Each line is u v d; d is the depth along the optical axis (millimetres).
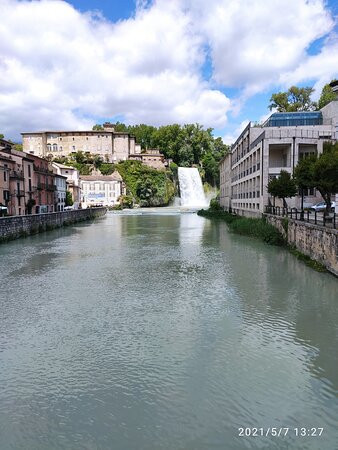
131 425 6980
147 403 7641
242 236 35094
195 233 39656
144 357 9656
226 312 12922
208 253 25422
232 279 17500
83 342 10664
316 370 8852
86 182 108250
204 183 138250
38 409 7523
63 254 26125
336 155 21625
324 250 18281
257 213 41000
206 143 147125
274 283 16484
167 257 24297
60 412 7414
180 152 141875
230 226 43531
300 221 22875
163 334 11125
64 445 6484
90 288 16547
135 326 11828
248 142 48688
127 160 124938
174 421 7070
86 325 11984
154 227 48719
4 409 7535
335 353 9703
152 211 94250
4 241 32719
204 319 12297
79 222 58969
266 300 14117
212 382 8383
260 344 10289
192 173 132750
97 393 8047
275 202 37438
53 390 8195
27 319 12609
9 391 8172
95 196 108875
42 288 16625
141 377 8648
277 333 11016
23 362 9500
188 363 9289
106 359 9594
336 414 7195
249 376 8602
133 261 23047
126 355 9789
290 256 23047
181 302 14195
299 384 8242
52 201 64438
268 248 26750
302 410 7324
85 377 8711
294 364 9141
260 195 39188
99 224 55281
